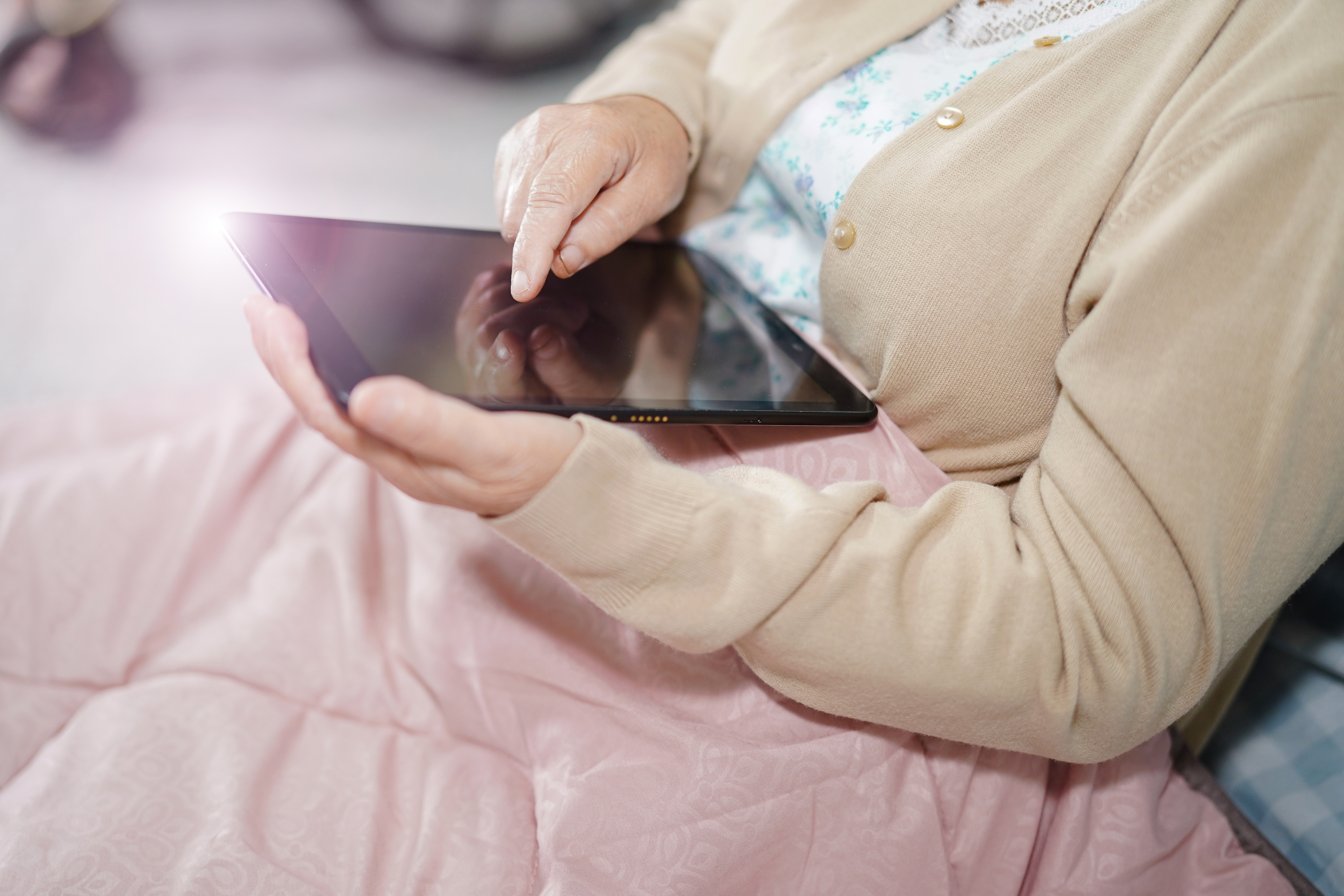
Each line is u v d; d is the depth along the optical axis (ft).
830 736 1.62
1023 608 1.36
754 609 1.32
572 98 2.56
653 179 1.97
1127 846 1.68
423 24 7.25
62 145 6.30
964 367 1.64
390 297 1.63
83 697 1.90
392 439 1.09
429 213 5.80
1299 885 1.80
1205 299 1.31
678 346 1.82
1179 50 1.51
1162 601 1.32
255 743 1.72
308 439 2.40
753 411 1.57
